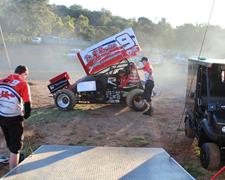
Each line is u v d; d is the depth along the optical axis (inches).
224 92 264.5
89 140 328.8
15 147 232.2
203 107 275.0
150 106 440.1
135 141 325.7
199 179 234.8
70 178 185.0
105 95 476.7
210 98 261.1
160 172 195.5
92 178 185.3
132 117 432.1
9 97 227.8
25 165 207.0
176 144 318.0
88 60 483.5
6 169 250.8
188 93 326.6
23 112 234.5
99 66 480.4
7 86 229.1
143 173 193.8
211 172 246.7
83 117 429.7
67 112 459.2
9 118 228.2
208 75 267.4
